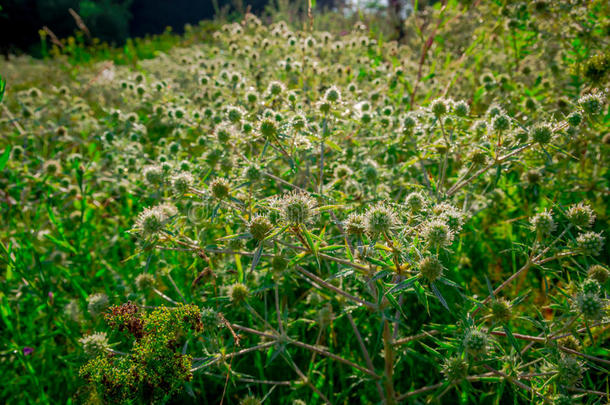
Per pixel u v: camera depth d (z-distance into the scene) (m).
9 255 3.33
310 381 2.77
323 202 3.05
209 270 3.25
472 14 6.13
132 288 3.63
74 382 3.12
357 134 4.35
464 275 3.88
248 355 3.40
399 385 3.07
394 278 2.57
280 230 2.37
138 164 4.49
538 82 4.82
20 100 6.52
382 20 10.02
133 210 4.39
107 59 12.18
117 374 2.28
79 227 4.21
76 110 6.16
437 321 3.34
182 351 2.59
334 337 3.40
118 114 5.16
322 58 6.73
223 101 5.23
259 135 3.12
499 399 2.72
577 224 2.66
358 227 2.41
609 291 2.79
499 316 2.45
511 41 5.43
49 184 4.66
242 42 6.85
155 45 14.26
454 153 4.43
